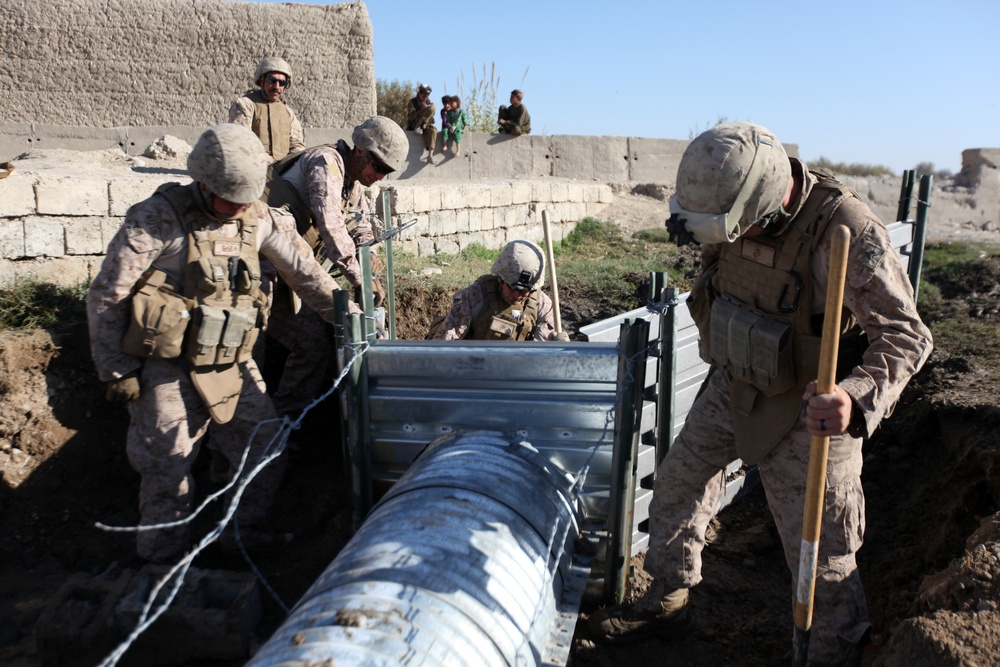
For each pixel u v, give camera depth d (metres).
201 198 3.17
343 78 11.21
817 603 2.64
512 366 3.17
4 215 5.36
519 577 2.45
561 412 3.15
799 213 2.45
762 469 2.72
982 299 6.89
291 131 6.53
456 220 9.59
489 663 2.15
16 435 4.22
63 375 4.50
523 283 3.99
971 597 2.63
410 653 2.00
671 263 8.50
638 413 3.13
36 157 8.07
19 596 3.63
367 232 4.73
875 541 4.12
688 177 2.36
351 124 11.29
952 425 4.50
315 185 4.20
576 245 10.73
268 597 3.51
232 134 3.01
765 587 3.83
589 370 3.11
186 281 3.16
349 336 3.22
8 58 9.86
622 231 11.62
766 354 2.52
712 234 2.36
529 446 3.11
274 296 4.41
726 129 2.37
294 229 3.60
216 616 3.11
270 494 3.75
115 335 3.13
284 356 5.07
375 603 2.15
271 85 6.39
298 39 10.91
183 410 3.33
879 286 2.32
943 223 16.19
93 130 10.06
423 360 3.24
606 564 3.25
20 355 4.40
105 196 5.84
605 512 3.31
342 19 11.10
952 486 4.02
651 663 3.21
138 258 3.07
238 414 3.53
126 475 4.38
